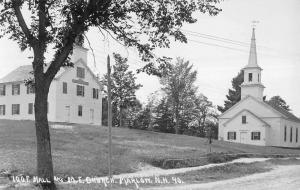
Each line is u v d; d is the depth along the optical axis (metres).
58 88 55.22
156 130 87.56
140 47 17.88
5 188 16.67
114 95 65.00
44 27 16.56
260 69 76.31
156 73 18.19
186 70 74.12
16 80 59.09
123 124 86.25
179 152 36.47
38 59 16.61
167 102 79.06
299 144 82.75
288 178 24.98
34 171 21.16
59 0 16.70
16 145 30.03
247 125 71.62
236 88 111.56
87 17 16.42
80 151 30.91
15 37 17.31
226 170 28.94
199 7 16.95
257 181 23.00
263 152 51.25
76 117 58.19
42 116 16.61
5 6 16.39
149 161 30.12
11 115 59.56
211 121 96.69
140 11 17.14
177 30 17.48
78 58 58.75
